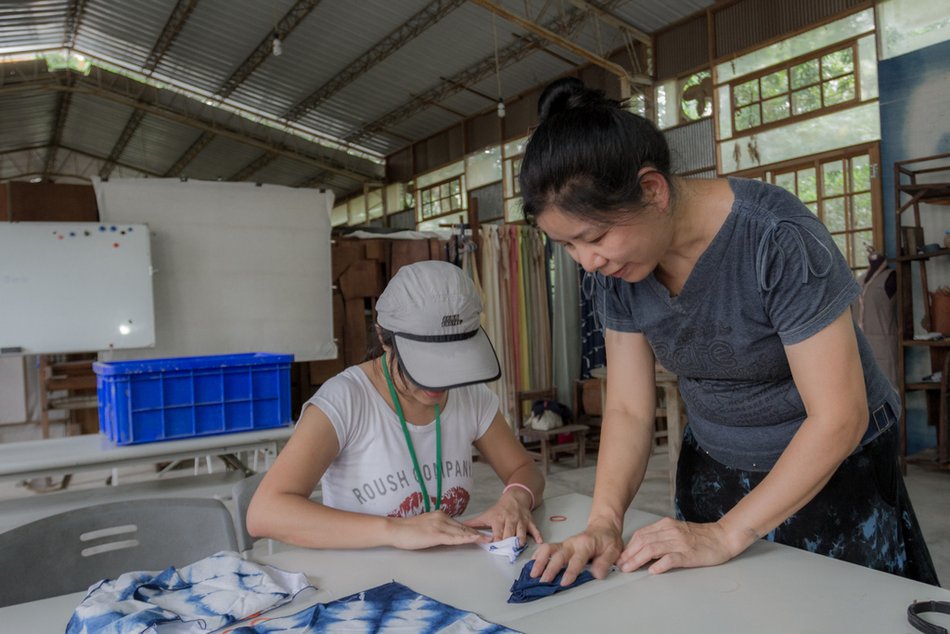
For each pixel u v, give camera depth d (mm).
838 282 1029
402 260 5824
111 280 4582
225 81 12055
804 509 1305
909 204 5316
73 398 5637
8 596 1248
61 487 5188
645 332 1295
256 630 919
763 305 1104
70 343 4477
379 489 1468
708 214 1087
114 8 10305
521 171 1002
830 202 6441
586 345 6297
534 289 6320
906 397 5656
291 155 14102
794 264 1027
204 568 1129
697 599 976
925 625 850
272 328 5141
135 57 11836
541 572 1086
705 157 7711
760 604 952
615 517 1227
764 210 1057
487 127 11211
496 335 6074
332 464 1490
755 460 1337
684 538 1108
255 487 1731
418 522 1258
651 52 8305
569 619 928
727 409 1313
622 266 1019
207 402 2820
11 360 5480
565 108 971
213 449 2740
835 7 6359
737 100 7309
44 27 10914
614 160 912
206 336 4961
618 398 1386
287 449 1380
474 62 9938
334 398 1431
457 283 1371
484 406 1646
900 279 5328
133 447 2652
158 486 2799
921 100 5730
